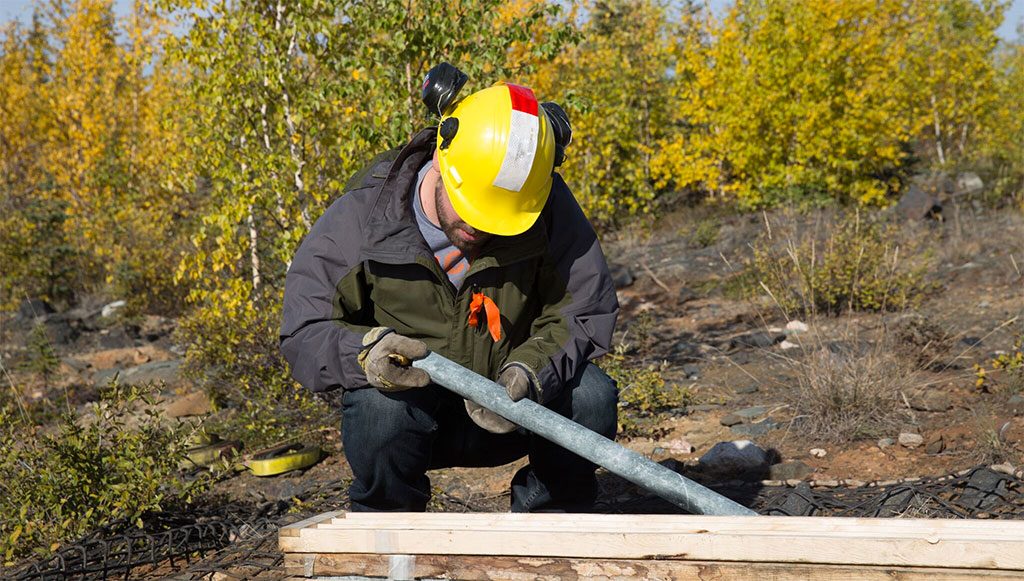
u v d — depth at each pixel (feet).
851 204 42.65
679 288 32.91
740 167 45.60
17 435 14.12
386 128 18.20
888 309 24.61
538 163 7.68
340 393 17.43
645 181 46.93
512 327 8.14
